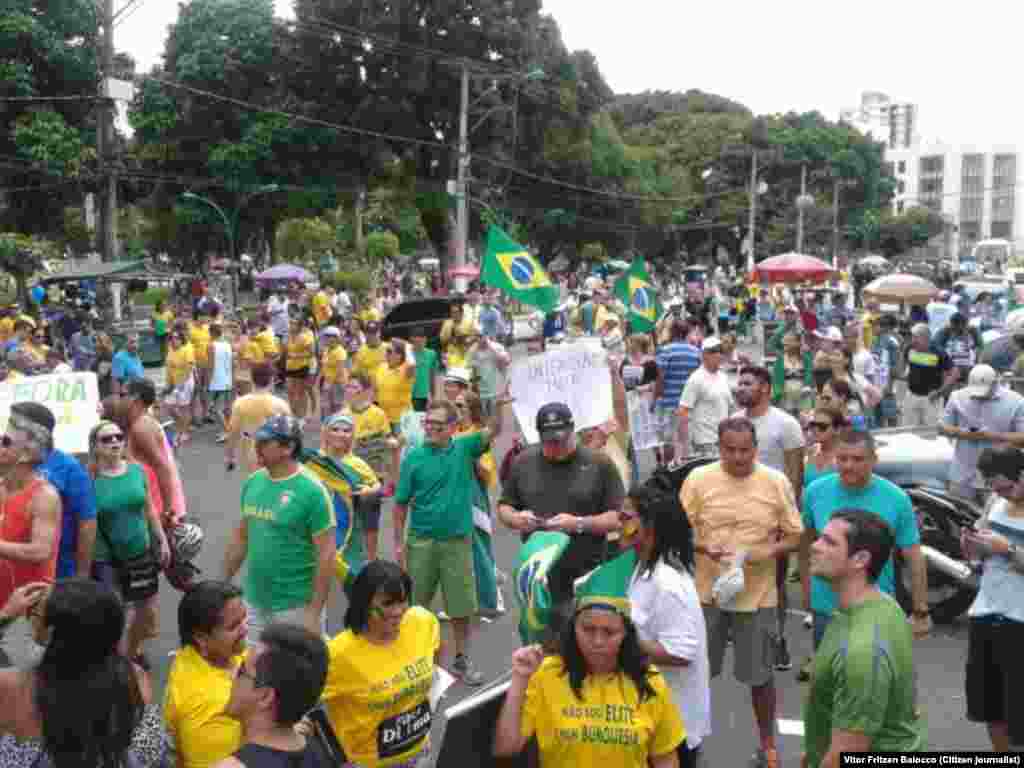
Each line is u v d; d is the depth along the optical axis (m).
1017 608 5.21
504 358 12.43
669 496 4.40
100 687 3.35
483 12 42.31
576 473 5.95
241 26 41.88
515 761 3.77
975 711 5.41
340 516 7.09
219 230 43.97
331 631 7.82
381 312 32.03
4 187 34.28
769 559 5.59
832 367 11.21
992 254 106.88
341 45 41.44
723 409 10.19
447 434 6.90
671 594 4.33
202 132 42.66
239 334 18.45
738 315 35.84
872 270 56.62
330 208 44.41
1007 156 155.50
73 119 33.56
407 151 43.16
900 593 8.18
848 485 5.66
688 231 79.75
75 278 23.94
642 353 12.79
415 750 4.36
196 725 4.05
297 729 3.75
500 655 7.56
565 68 46.59
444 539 6.93
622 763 3.62
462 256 35.44
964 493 8.84
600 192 58.00
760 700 5.66
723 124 81.75
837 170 80.12
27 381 7.65
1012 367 13.90
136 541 6.39
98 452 6.29
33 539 5.55
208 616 4.08
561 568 5.61
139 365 15.79
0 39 31.73
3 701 3.37
